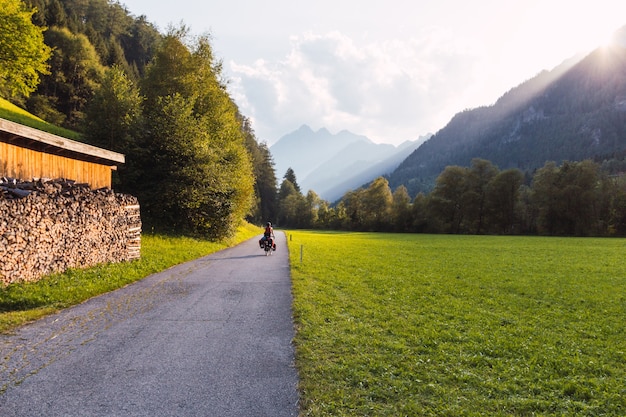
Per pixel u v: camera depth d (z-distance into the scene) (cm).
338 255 2942
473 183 10250
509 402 586
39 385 605
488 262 2708
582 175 8569
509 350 843
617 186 8531
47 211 1328
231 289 1375
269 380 637
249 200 4781
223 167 3531
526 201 9919
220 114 4156
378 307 1198
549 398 611
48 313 1013
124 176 2967
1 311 998
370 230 11912
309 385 612
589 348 876
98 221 1636
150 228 2822
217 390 598
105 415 520
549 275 2070
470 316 1135
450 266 2434
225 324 950
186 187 2992
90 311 1045
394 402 572
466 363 750
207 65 4141
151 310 1068
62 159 1759
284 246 3612
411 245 4547
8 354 732
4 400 555
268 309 1102
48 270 1327
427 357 770
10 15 3042
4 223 1137
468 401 585
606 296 1516
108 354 740
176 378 638
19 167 1505
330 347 802
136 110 3231
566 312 1252
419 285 1662
